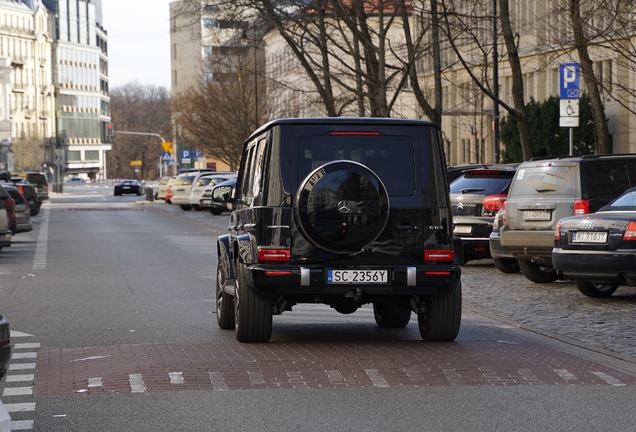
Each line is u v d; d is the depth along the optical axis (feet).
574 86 77.05
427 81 208.64
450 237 37.06
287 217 36.37
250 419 25.57
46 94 561.84
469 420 25.44
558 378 30.94
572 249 50.72
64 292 58.39
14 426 24.94
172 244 103.50
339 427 24.76
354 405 27.14
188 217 173.17
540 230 59.67
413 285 36.52
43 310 49.62
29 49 542.57
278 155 36.63
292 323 45.19
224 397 28.12
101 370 32.19
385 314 43.24
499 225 64.59
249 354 35.17
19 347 37.65
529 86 175.01
